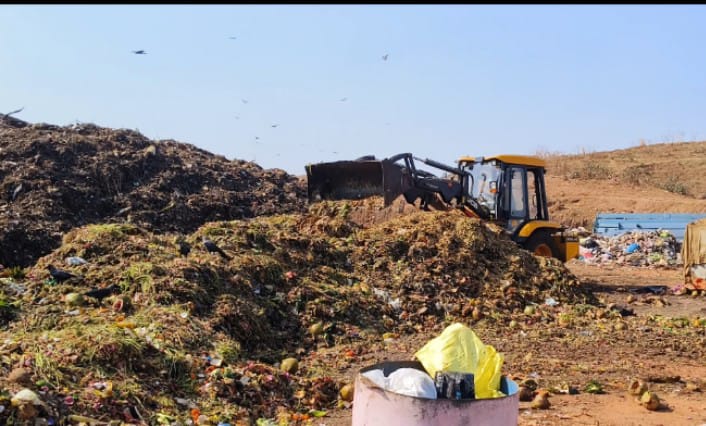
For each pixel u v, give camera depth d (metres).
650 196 33.12
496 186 14.91
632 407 7.05
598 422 6.53
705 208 30.06
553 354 9.11
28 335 6.85
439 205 14.41
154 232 15.14
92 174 16.33
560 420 6.57
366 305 10.02
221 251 9.69
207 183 18.38
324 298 9.66
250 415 6.24
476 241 11.96
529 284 11.84
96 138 18.33
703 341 10.03
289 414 6.38
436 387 4.31
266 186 19.70
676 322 11.48
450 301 10.82
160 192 16.89
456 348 4.62
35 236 12.95
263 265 9.68
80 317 7.48
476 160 15.43
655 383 8.02
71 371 5.84
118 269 8.63
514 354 9.02
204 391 6.31
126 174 16.97
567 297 11.93
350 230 12.10
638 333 10.47
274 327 8.95
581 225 30.38
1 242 12.35
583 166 41.09
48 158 16.33
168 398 6.04
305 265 10.48
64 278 8.41
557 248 15.62
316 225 12.13
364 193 14.27
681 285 16.59
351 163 14.20
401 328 9.84
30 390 5.17
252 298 9.05
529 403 7.09
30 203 14.38
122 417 5.54
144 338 6.73
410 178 13.76
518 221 15.06
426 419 3.96
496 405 4.04
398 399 4.01
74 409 5.36
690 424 6.54
